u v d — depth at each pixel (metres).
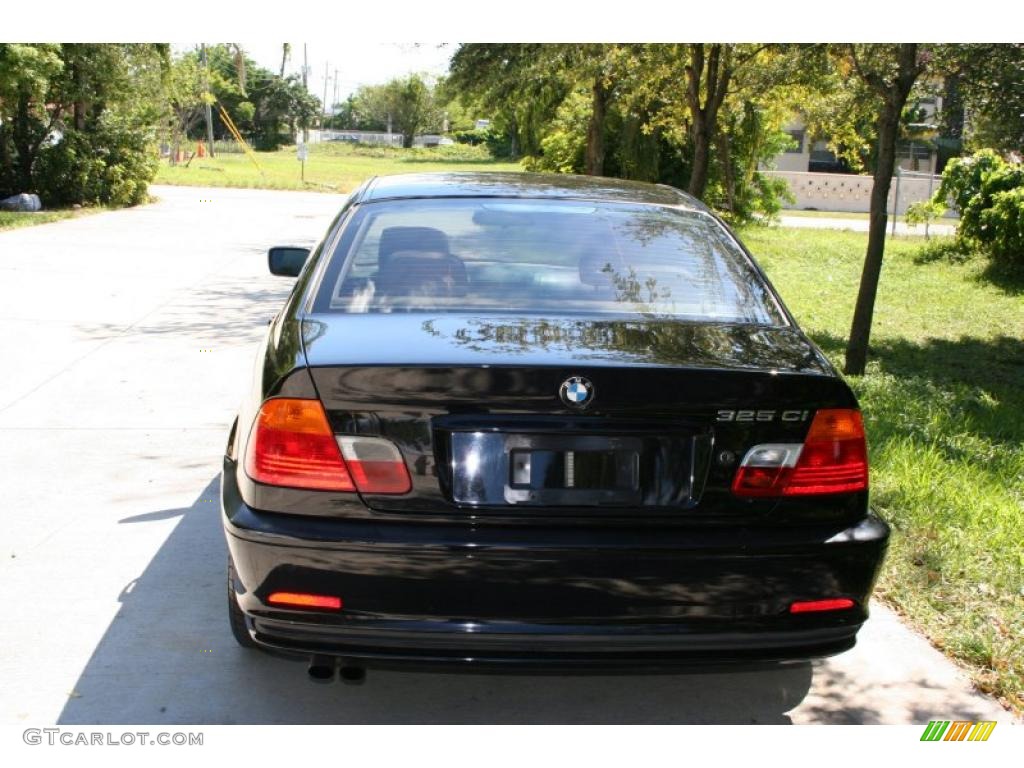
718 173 24.81
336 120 115.25
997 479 5.38
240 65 66.62
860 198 35.47
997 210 15.61
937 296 13.54
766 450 2.65
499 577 2.53
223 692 3.22
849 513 2.73
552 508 2.58
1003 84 7.52
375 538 2.53
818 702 3.27
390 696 3.25
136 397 6.84
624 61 12.17
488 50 19.23
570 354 2.66
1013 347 10.14
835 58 8.58
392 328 2.86
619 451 2.59
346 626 2.57
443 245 3.37
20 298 10.52
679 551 2.55
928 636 3.69
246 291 11.66
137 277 12.48
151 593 3.89
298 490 2.59
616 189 4.01
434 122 97.81
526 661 2.58
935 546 4.36
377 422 2.57
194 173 41.81
